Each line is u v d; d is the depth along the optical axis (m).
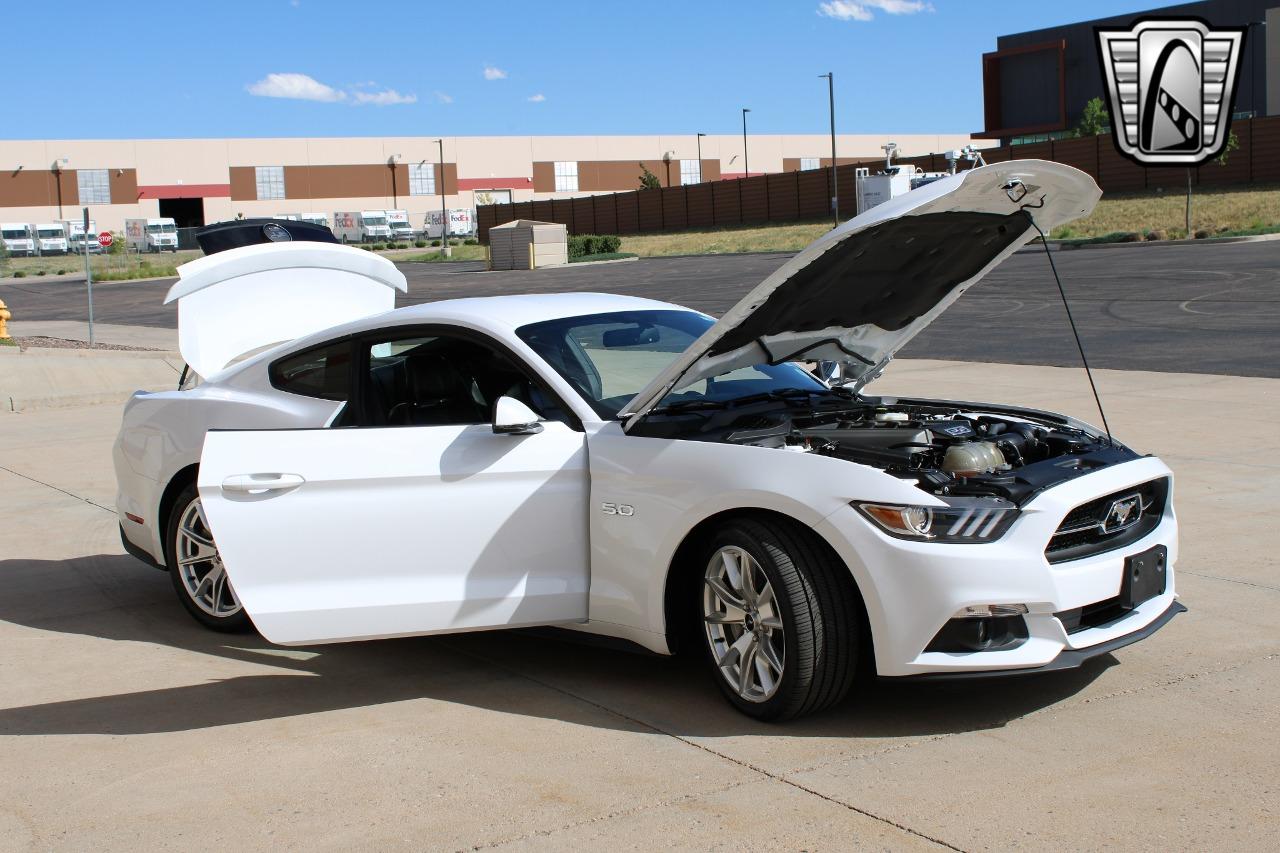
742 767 3.60
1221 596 5.10
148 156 88.75
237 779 3.67
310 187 92.38
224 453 4.23
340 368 5.04
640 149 99.88
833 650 3.74
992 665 3.60
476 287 37.22
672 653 4.19
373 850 3.18
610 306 5.08
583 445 4.35
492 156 96.31
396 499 4.27
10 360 16.77
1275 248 28.03
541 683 4.46
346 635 4.27
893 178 37.25
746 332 4.34
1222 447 8.16
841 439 4.18
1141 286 22.02
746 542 3.85
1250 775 3.42
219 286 6.09
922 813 3.25
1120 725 3.81
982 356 14.48
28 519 7.62
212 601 5.25
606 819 3.29
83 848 3.25
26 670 4.80
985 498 3.73
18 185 86.19
